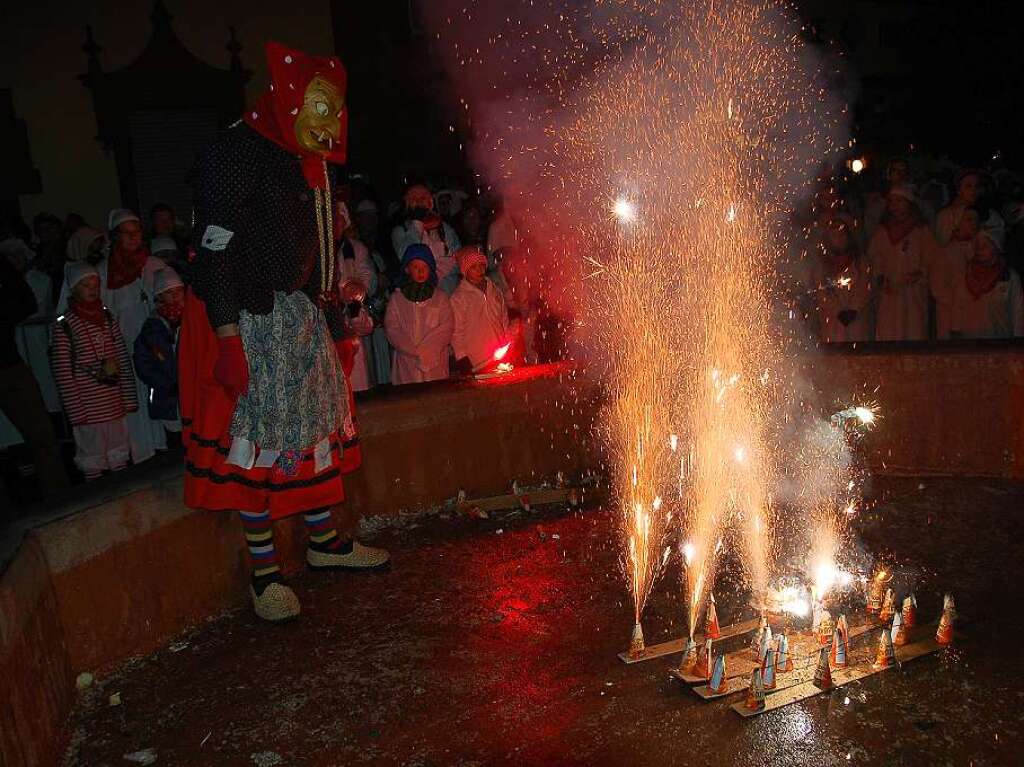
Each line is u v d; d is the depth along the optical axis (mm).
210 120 12211
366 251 7430
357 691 3283
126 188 11922
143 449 6637
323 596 4102
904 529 4422
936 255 7504
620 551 4398
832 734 2854
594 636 3588
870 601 3631
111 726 3139
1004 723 2857
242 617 3936
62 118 11547
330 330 4113
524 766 2793
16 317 5895
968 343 5148
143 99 11836
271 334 3701
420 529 4785
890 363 5031
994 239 7191
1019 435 4871
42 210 11609
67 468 7363
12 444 7648
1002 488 4824
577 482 5359
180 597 3779
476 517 4910
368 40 12859
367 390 5105
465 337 6383
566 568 4242
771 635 3297
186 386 3793
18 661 2711
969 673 3158
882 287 7832
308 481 3975
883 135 16125
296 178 3664
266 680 3396
